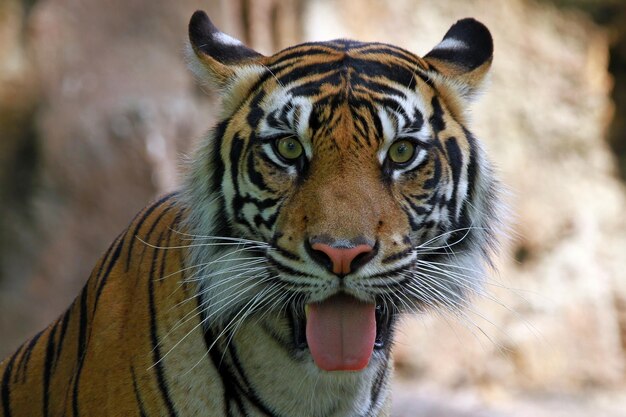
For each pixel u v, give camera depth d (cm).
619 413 1945
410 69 607
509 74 2277
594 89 2356
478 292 636
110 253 664
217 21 1780
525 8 2336
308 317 573
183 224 609
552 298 2186
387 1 2131
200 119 1733
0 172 1677
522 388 2078
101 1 1772
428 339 1986
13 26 1728
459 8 2247
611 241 2295
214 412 595
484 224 631
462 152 611
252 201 582
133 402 593
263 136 580
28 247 1644
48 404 659
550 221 2234
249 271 583
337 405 606
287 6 1878
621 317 2247
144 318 607
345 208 548
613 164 2362
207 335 594
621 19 2386
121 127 1659
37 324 1634
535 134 2283
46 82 1711
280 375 599
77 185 1655
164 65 1756
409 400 1738
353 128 568
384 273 561
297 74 590
